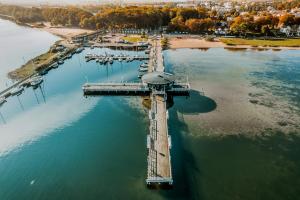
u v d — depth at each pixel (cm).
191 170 5416
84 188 5038
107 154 5984
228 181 5141
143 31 19288
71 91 9425
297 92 8881
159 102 7812
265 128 6825
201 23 18512
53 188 5066
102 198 4797
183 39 17125
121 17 19850
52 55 13588
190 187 4991
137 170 5453
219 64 11994
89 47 15750
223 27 19888
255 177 5238
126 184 5091
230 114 7506
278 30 18100
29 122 7400
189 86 8888
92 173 5416
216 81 9950
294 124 6994
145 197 4781
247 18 19175
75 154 6019
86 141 6494
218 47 15075
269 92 8919
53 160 5847
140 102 8456
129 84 9369
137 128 6981
